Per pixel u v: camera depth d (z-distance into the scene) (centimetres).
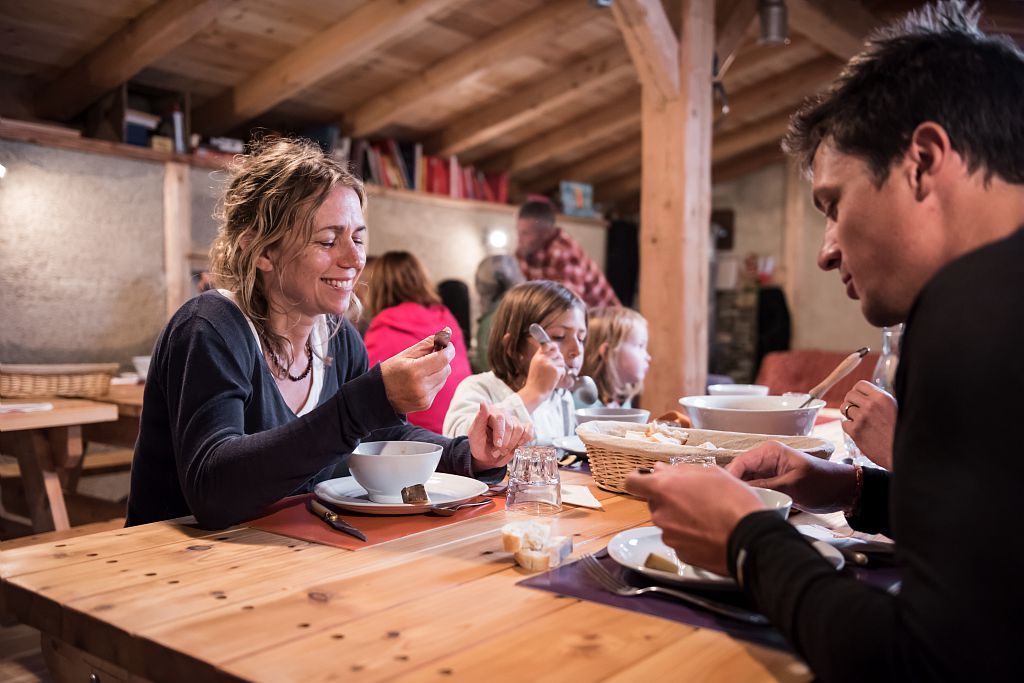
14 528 339
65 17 409
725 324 848
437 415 283
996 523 57
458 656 71
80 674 90
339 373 165
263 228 138
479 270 439
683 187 395
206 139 534
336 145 562
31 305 417
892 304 79
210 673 70
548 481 125
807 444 138
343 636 75
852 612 63
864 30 496
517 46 484
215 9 392
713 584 84
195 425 122
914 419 63
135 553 103
